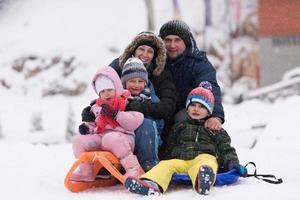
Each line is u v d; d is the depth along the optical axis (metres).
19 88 47.66
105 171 7.98
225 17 52.41
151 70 8.77
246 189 7.46
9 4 56.06
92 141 7.73
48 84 47.22
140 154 7.89
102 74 7.83
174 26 9.22
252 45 50.81
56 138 34.62
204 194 7.11
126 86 8.41
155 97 8.53
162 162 7.59
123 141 7.52
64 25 52.16
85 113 7.93
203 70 9.16
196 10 52.62
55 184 8.33
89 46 49.91
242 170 7.94
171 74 9.11
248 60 50.22
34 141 34.03
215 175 7.30
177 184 7.92
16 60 49.28
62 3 54.81
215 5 52.91
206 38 51.28
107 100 7.86
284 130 14.02
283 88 41.31
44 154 11.64
